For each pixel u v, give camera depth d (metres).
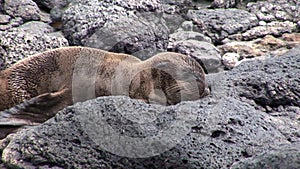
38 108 23.11
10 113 22.86
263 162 15.93
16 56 30.58
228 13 40.81
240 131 18.58
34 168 17.47
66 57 24.20
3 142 18.91
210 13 40.75
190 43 35.94
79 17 35.16
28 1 38.41
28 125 22.44
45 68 24.17
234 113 19.27
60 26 37.91
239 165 16.56
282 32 39.12
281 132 19.97
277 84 24.50
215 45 38.56
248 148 18.02
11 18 37.25
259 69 26.03
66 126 17.95
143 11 36.62
